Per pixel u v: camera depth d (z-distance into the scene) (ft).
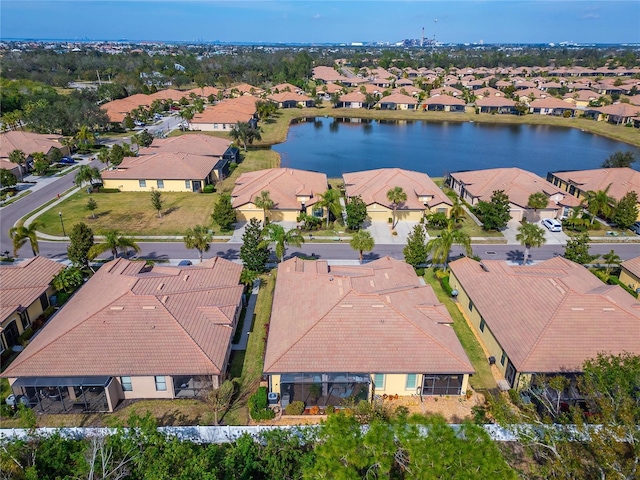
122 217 230.68
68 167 312.50
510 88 634.43
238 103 483.10
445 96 566.36
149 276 141.38
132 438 92.79
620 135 442.09
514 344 121.19
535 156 376.27
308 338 117.60
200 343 119.03
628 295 137.08
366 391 116.78
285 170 254.47
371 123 508.12
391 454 78.13
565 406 111.96
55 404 114.52
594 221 224.94
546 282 137.39
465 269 160.86
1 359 129.90
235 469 92.02
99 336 117.70
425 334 119.14
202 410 114.11
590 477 82.02
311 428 97.19
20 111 435.12
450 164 350.02
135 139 350.84
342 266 157.58
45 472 91.86
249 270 167.32
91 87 639.76
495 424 105.09
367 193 234.38
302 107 566.77
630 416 77.25
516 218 231.50
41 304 149.89
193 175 269.64
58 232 212.02
